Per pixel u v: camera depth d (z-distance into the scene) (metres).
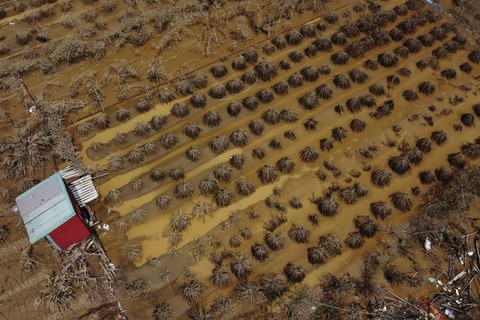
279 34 29.94
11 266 20.31
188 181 23.28
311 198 23.06
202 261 20.84
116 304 19.50
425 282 20.48
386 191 23.55
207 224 21.95
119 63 27.83
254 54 28.31
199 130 24.98
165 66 27.94
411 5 32.16
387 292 20.17
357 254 21.36
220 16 30.58
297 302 19.66
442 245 21.53
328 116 26.20
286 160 23.77
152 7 31.17
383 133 25.72
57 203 19.14
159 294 19.88
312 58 28.88
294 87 27.28
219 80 27.41
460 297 19.92
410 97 27.08
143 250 21.09
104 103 26.09
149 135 24.94
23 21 30.22
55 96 26.34
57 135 24.08
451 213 22.45
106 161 23.92
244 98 26.58
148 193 22.83
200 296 19.83
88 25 29.88
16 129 24.62
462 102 27.30
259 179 23.56
